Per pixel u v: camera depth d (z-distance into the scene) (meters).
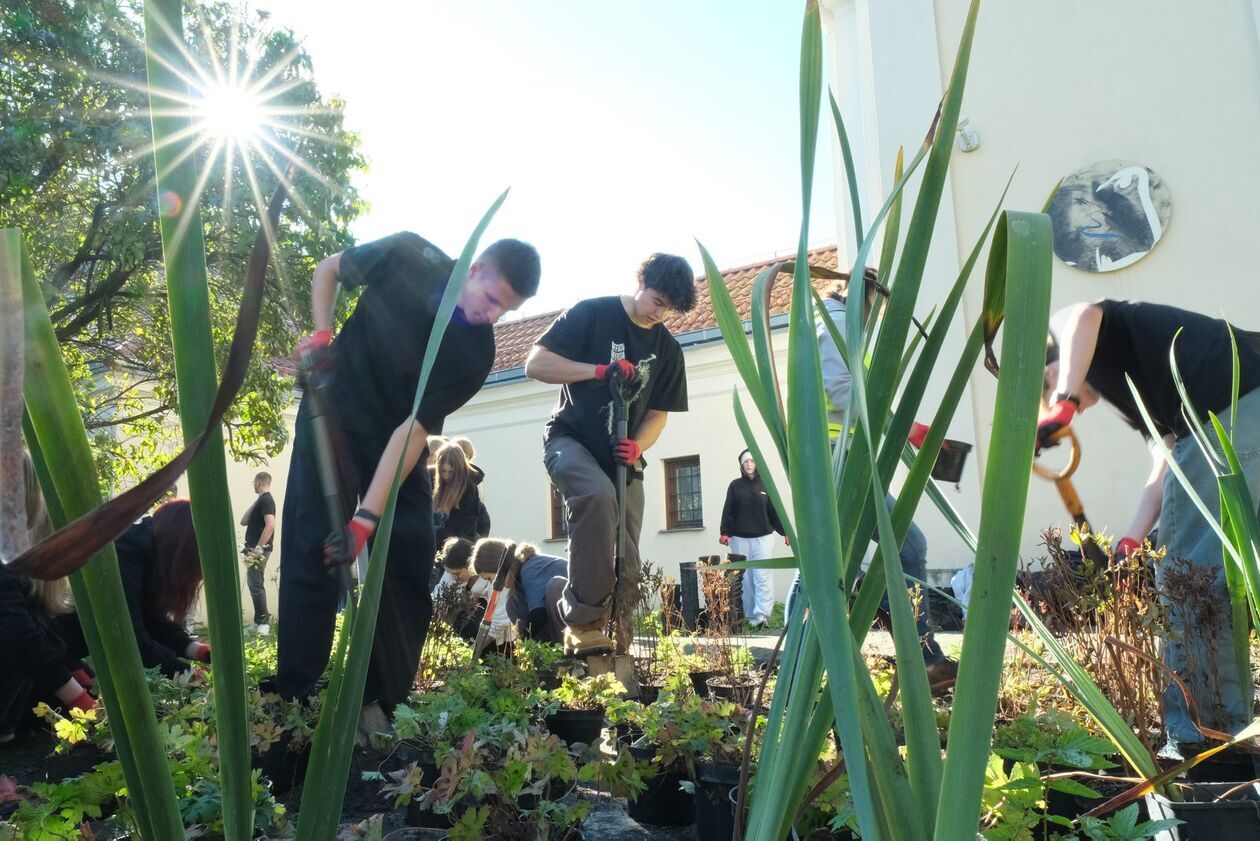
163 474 0.39
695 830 1.97
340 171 8.98
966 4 9.24
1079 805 1.64
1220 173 8.24
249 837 0.57
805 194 0.61
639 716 2.20
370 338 2.67
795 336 0.59
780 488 10.32
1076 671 1.15
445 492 5.81
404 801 1.61
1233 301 8.10
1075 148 8.69
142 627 2.99
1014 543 0.46
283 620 2.55
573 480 3.65
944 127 0.65
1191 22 8.46
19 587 2.69
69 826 1.30
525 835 1.54
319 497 2.52
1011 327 0.47
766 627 8.67
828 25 10.26
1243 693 1.38
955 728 0.46
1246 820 1.21
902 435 0.65
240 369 0.41
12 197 7.77
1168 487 2.54
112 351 9.83
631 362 3.85
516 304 2.75
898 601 0.54
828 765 1.50
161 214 0.54
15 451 0.38
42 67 7.80
